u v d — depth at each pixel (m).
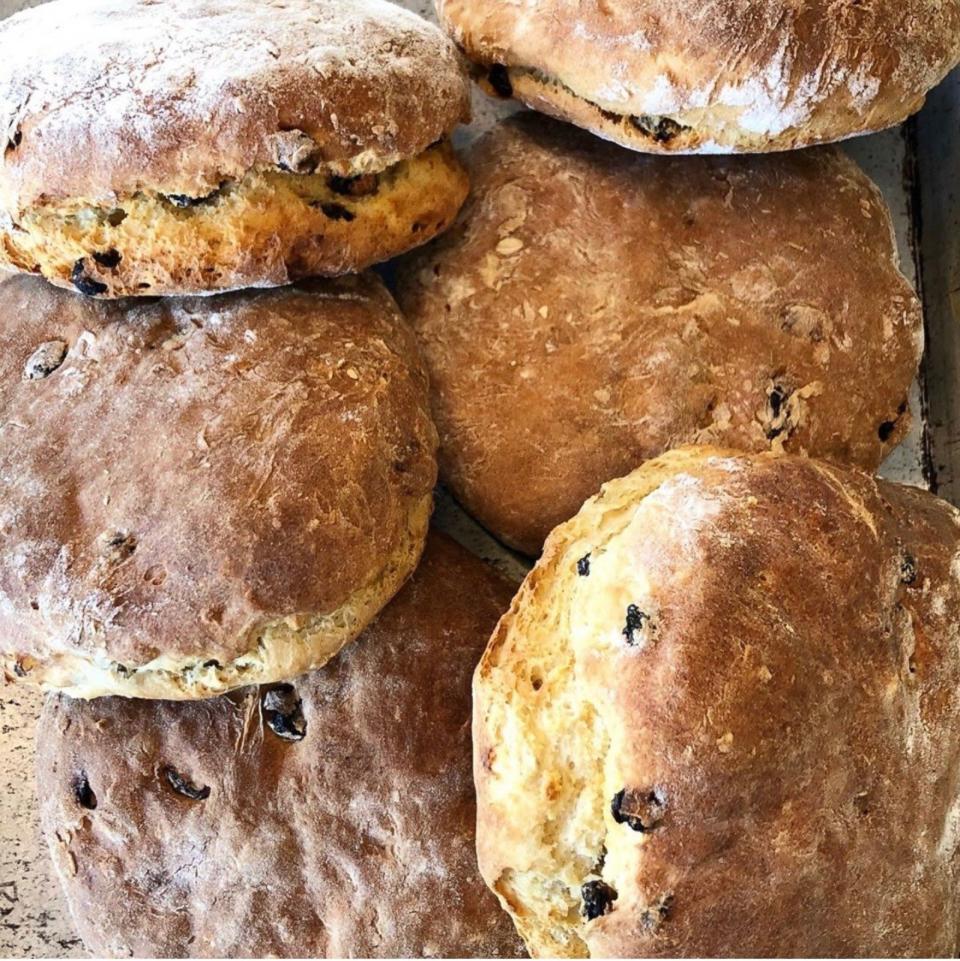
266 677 0.29
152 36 0.28
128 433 0.29
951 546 0.32
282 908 0.32
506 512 0.35
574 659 0.27
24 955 0.39
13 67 0.29
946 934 0.30
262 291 0.31
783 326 0.35
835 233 0.35
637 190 0.34
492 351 0.34
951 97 0.40
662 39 0.29
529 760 0.27
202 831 0.32
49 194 0.28
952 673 0.31
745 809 0.26
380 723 0.33
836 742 0.28
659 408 0.33
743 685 0.26
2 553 0.29
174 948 0.33
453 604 0.34
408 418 0.31
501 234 0.34
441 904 0.32
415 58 0.30
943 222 0.41
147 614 0.28
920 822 0.29
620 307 0.34
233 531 0.28
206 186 0.27
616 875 0.26
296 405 0.29
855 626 0.29
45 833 0.34
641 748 0.26
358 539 0.29
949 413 0.41
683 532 0.28
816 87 0.29
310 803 0.32
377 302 0.33
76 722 0.34
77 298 0.32
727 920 0.26
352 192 0.29
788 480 0.30
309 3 0.31
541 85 0.32
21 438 0.30
